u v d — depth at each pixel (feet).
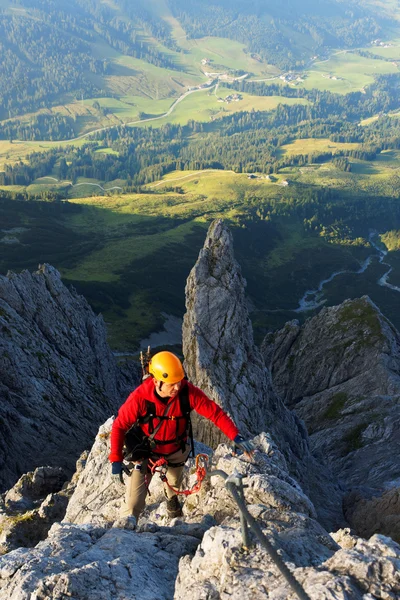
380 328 274.98
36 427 172.24
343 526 105.50
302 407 257.34
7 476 150.20
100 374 251.60
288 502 32.14
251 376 141.90
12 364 183.11
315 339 288.51
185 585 23.52
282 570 16.87
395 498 88.69
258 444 41.57
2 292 218.18
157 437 28.25
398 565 19.89
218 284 145.69
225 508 33.91
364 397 243.81
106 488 51.01
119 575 24.40
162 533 31.22
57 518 66.54
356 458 181.57
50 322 231.91
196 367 138.10
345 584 19.06
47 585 23.08
